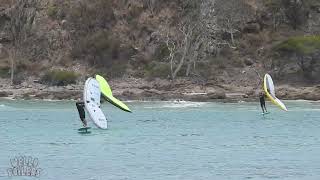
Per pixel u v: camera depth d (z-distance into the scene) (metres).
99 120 146.25
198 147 118.38
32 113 198.25
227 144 123.19
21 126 157.25
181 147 118.31
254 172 91.56
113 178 86.12
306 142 126.75
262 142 126.56
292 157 106.19
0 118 180.50
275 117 187.00
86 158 103.69
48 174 88.38
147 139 130.38
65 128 151.88
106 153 109.62
